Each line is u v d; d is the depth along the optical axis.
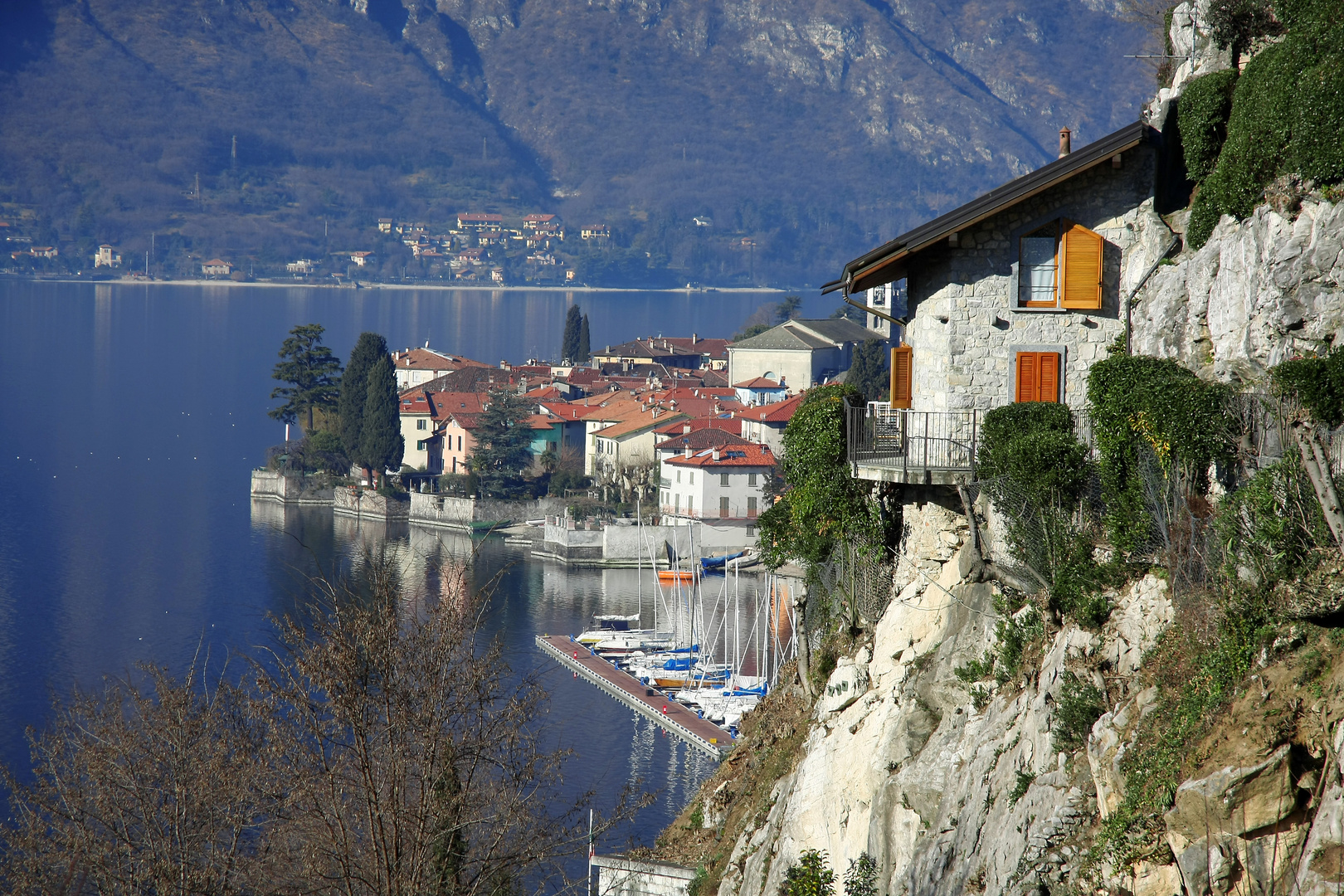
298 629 45.03
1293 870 31.08
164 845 46.31
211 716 47.88
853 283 61.47
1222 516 38.25
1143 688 39.00
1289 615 34.50
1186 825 33.06
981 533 53.06
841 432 60.00
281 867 44.47
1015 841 41.16
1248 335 48.72
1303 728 32.28
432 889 43.56
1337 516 34.19
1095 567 45.78
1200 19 61.47
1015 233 56.91
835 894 53.88
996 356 57.19
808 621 70.31
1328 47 46.34
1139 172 56.47
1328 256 45.03
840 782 56.31
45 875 46.31
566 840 49.81
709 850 70.44
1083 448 49.72
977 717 49.09
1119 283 56.47
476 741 45.38
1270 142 48.53
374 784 42.78
